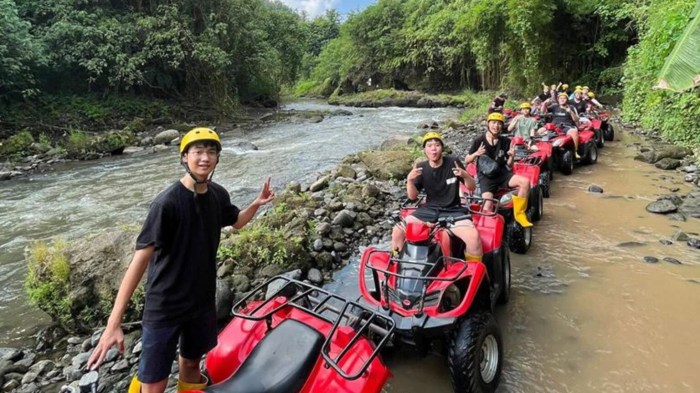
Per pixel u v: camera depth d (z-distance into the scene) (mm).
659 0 13258
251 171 10875
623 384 3281
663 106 12000
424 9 35562
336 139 15398
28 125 14922
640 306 4281
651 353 3613
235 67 25016
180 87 21734
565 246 5695
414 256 3447
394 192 7938
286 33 33312
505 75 25234
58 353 4117
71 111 16531
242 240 5219
